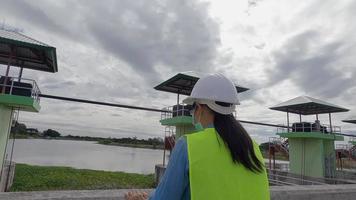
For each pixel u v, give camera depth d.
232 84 1.76
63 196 3.18
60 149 72.25
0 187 16.05
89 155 58.25
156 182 22.73
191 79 22.53
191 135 1.55
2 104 15.38
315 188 4.93
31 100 15.44
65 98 23.02
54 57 16.97
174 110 24.81
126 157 57.56
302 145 30.06
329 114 30.80
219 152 1.48
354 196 5.21
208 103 1.68
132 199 1.99
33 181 19.39
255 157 1.58
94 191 3.45
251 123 32.94
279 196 4.44
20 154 48.88
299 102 27.84
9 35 15.67
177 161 1.47
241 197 1.43
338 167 41.03
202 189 1.38
